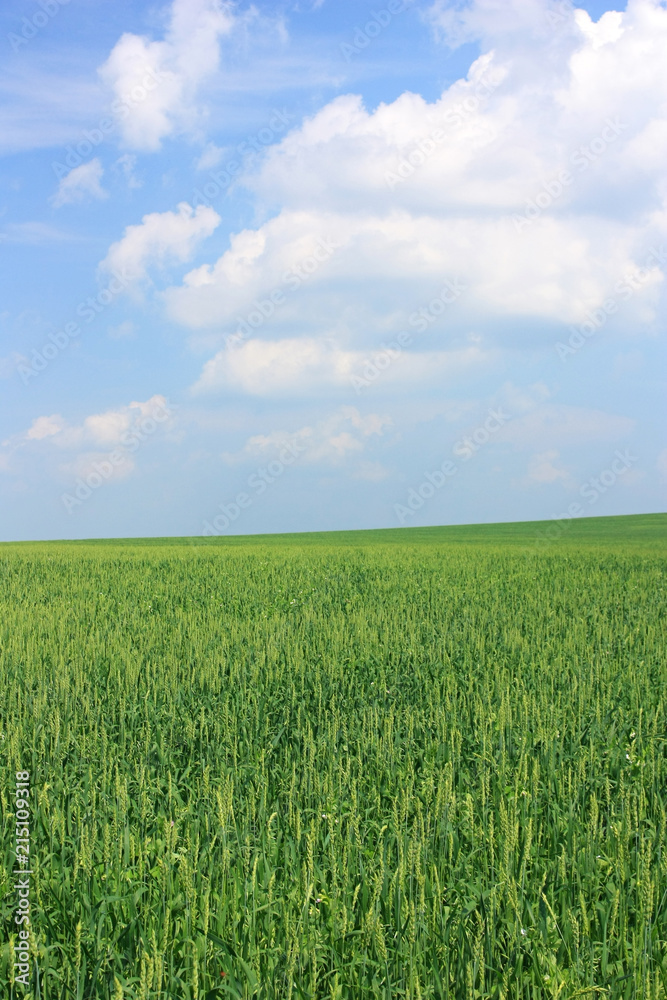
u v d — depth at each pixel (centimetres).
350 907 451
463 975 394
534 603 1739
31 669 1016
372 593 2003
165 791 637
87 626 1427
